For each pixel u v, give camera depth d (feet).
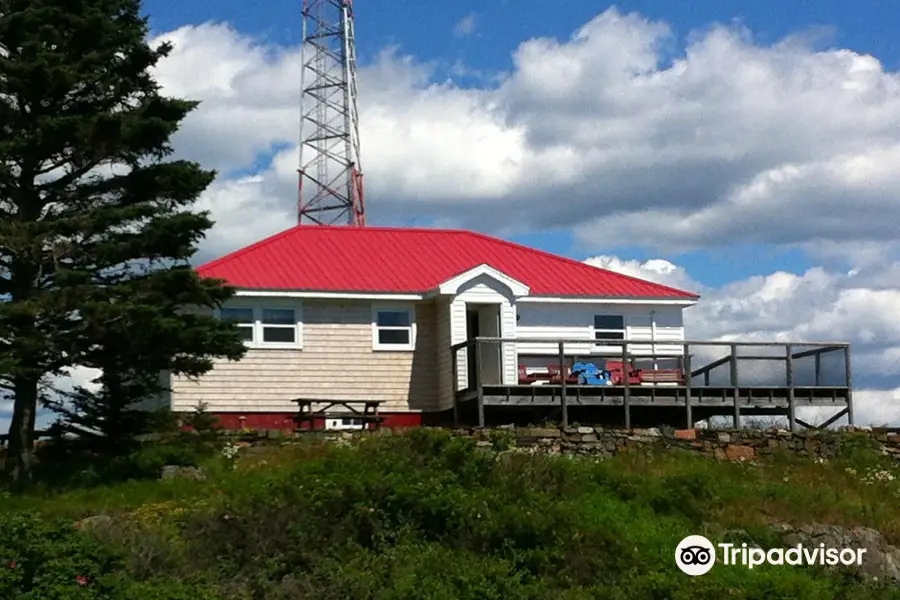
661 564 73.97
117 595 59.47
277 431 95.40
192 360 89.20
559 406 105.19
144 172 89.40
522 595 67.31
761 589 72.08
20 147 85.35
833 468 100.17
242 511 72.43
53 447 90.43
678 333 121.90
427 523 74.43
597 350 118.62
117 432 90.27
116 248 87.04
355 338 112.37
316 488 74.95
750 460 100.48
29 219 88.38
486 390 102.73
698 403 108.06
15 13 85.56
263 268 112.88
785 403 110.22
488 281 111.75
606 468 87.04
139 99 91.15
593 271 123.65
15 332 82.89
